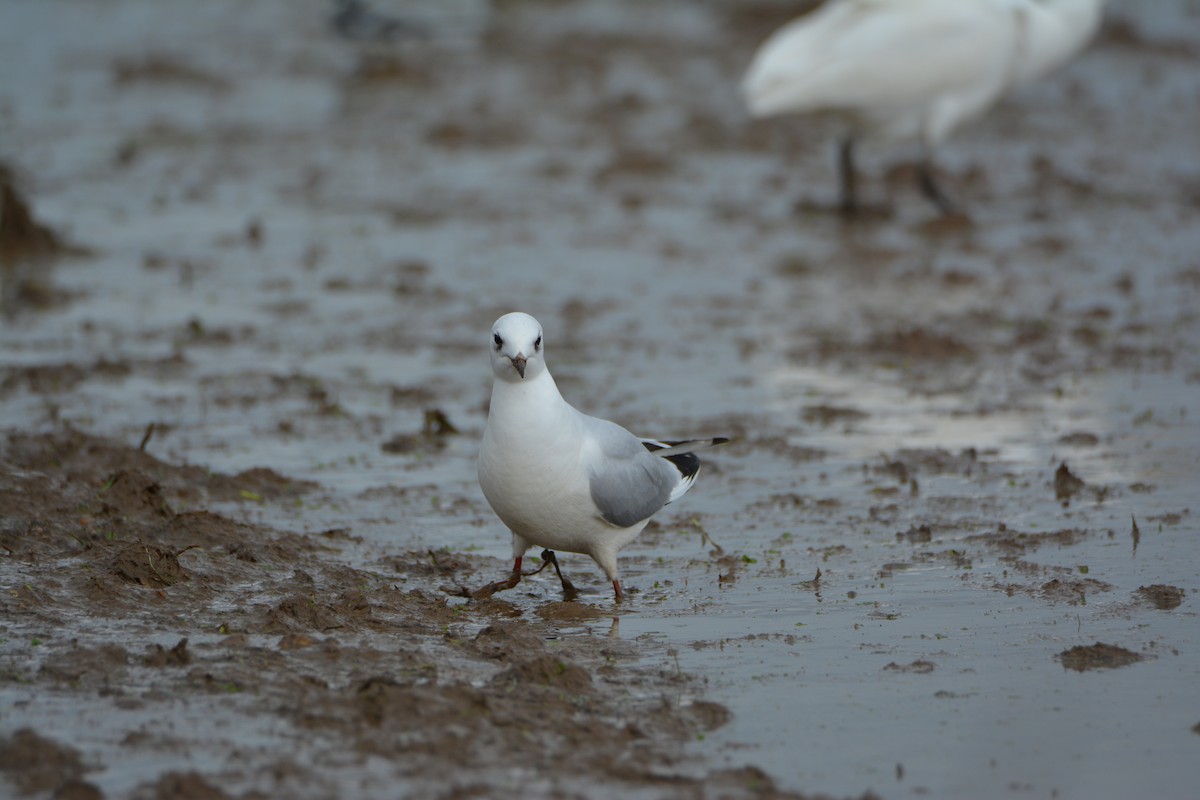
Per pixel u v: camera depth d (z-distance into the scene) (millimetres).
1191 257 19562
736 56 35094
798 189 24047
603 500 9266
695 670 8414
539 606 9531
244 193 23656
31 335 16281
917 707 7934
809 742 7520
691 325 17016
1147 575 9875
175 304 17703
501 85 32125
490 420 9266
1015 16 21562
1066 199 22984
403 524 11102
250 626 8836
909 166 24609
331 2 42188
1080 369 15125
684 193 23766
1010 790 7070
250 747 7246
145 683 7969
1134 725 7723
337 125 28578
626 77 32969
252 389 14547
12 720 7500
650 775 7078
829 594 9688
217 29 39125
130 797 6730
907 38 20984
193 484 11570
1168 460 12305
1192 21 38188
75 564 9609
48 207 22438
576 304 17656
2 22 39500
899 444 12945
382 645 8648
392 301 18000
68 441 12094
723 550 10586
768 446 12930
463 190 23875
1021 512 11219
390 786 6906
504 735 7441
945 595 9625
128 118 28969
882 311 17531
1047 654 8633
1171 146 26469
